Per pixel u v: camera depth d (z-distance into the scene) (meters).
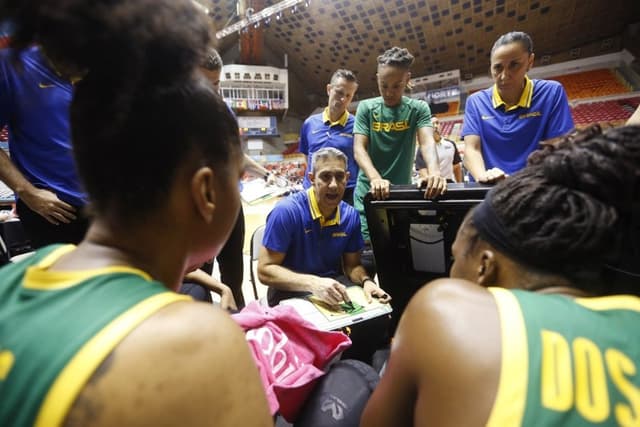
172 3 0.32
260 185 2.15
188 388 0.27
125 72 0.31
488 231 0.47
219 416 0.28
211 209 0.39
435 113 12.34
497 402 0.34
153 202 0.36
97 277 0.33
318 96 16.06
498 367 0.35
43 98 1.33
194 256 0.44
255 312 1.00
